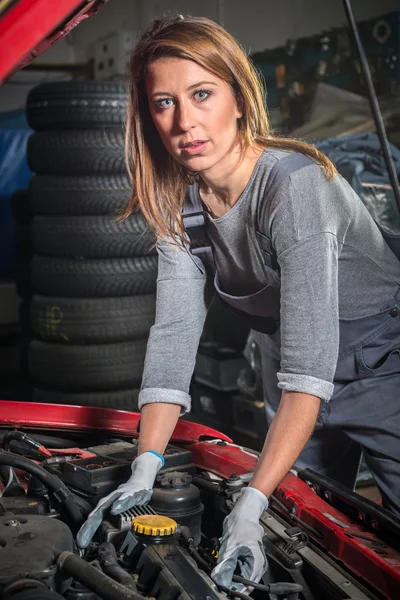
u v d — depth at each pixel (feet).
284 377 4.05
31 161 12.51
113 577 3.42
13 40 3.09
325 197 4.14
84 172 12.07
